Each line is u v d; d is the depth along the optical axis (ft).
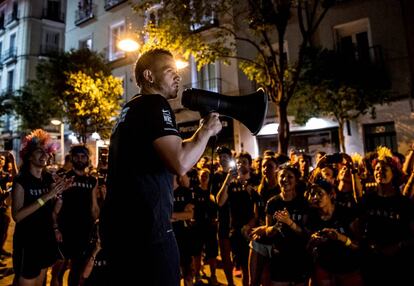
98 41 67.72
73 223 13.41
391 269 10.29
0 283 15.88
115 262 4.83
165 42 28.73
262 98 5.21
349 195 11.87
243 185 14.57
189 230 14.34
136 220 4.70
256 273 11.87
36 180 11.20
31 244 10.52
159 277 4.60
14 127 82.99
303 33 28.86
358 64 36.35
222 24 47.50
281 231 10.84
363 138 40.42
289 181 11.10
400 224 10.27
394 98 38.65
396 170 10.82
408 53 38.65
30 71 84.48
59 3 90.99
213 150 5.61
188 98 4.91
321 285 10.49
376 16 40.93
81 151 14.23
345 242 10.08
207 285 15.76
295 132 44.47
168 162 4.42
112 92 49.19
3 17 94.84
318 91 34.99
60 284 14.24
